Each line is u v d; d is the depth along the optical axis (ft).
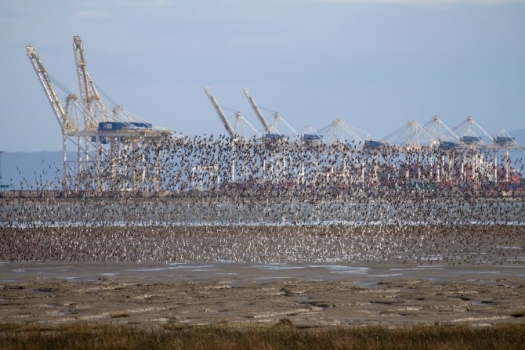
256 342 95.40
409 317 126.62
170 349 92.48
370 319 124.57
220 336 100.42
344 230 302.45
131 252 238.27
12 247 246.68
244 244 260.42
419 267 203.51
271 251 242.99
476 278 180.04
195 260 222.07
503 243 264.93
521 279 176.96
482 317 126.72
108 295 151.23
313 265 209.56
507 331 104.88
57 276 186.91
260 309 134.10
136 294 152.25
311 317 126.41
